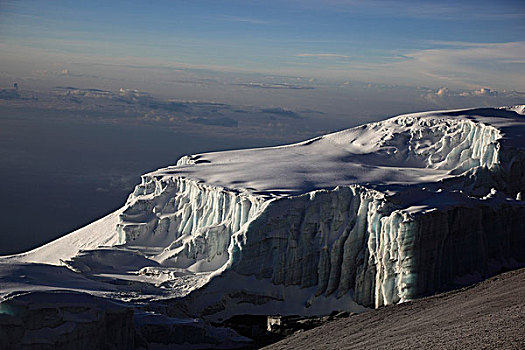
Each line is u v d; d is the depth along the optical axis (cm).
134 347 6166
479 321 4375
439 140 12619
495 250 8738
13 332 5138
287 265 8281
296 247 8344
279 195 9075
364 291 8144
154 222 10294
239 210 9100
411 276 7569
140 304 7025
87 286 7162
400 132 13138
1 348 5081
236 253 8150
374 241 8131
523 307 4394
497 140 10638
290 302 8212
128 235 10062
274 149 13525
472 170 10331
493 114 13825
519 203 9138
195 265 8912
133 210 10656
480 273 8331
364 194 8481
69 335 5328
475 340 3831
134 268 8906
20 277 6444
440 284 7819
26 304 5247
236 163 11788
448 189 10012
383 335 5038
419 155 12412
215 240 9025
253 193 9175
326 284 8331
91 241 11531
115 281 7906
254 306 8112
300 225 8412
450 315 5056
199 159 12750
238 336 7006
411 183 9944
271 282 8231
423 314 5603
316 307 8188
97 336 5641
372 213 8225
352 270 8338
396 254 7725
